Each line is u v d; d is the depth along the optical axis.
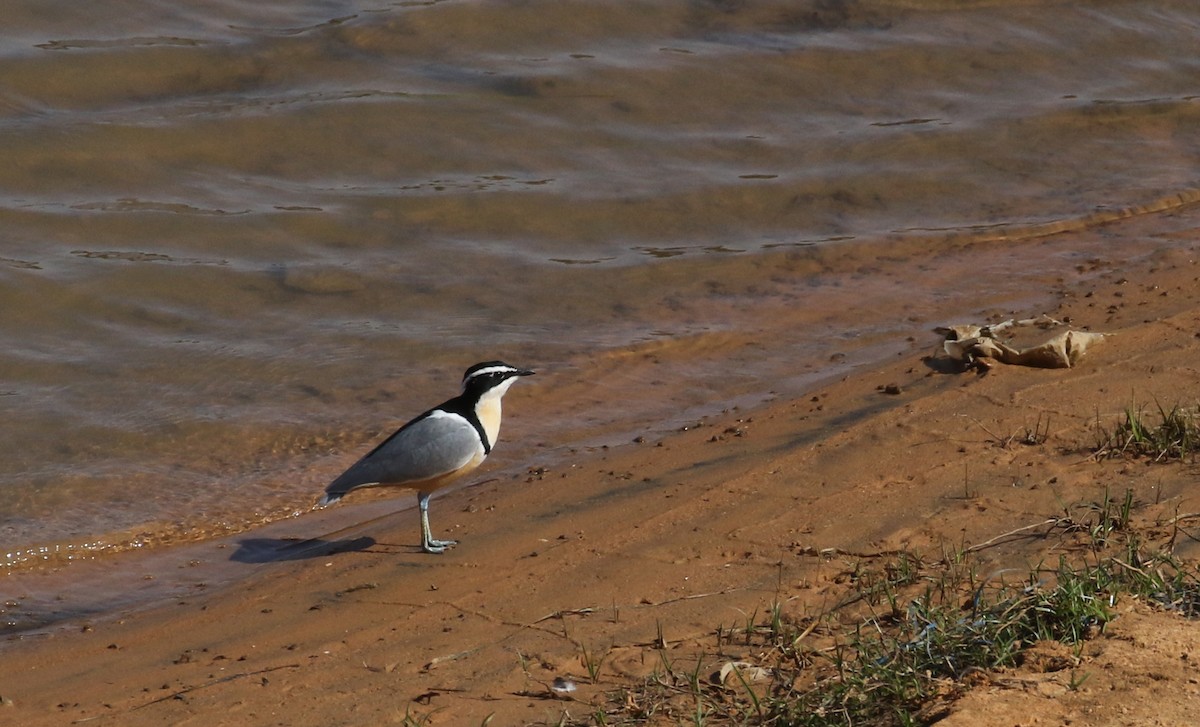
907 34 26.95
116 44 23.56
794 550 10.29
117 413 14.61
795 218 20.38
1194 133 23.70
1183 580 8.59
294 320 16.83
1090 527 9.80
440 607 10.16
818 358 15.76
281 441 14.20
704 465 12.45
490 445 11.75
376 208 19.77
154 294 17.17
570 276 18.38
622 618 9.50
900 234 19.75
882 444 12.12
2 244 17.83
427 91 23.14
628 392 15.18
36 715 8.99
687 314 17.34
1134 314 15.19
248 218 19.19
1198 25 28.41
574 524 11.41
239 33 24.61
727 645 8.86
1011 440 11.87
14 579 11.60
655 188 20.94
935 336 15.99
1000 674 7.57
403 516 12.55
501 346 16.33
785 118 23.64
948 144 22.95
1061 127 23.77
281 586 11.07
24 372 15.30
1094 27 27.88
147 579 11.58
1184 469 10.74
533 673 8.80
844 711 7.46
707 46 25.70
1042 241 19.36
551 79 23.83
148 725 8.66
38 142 20.45
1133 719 6.96
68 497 13.05
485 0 26.27
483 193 20.34
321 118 21.94
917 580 9.41
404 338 16.47
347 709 8.57
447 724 8.19
